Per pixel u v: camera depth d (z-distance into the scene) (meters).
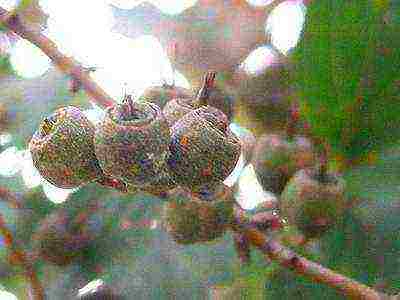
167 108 0.11
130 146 0.10
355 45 0.12
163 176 0.11
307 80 0.12
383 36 0.12
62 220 0.16
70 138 0.11
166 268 0.15
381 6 0.12
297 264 0.11
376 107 0.13
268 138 0.14
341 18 0.12
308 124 0.13
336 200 0.13
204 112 0.11
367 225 0.13
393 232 0.13
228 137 0.11
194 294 0.15
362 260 0.13
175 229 0.12
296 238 0.13
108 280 0.15
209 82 0.11
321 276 0.11
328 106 0.13
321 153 0.13
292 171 0.13
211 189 0.11
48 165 0.11
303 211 0.13
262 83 0.14
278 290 0.14
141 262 0.15
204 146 0.10
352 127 0.13
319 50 0.12
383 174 0.13
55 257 0.16
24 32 0.12
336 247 0.14
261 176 0.14
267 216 0.12
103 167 0.10
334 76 0.12
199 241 0.12
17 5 0.13
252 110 0.14
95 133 0.10
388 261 0.13
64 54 0.12
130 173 0.10
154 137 0.10
